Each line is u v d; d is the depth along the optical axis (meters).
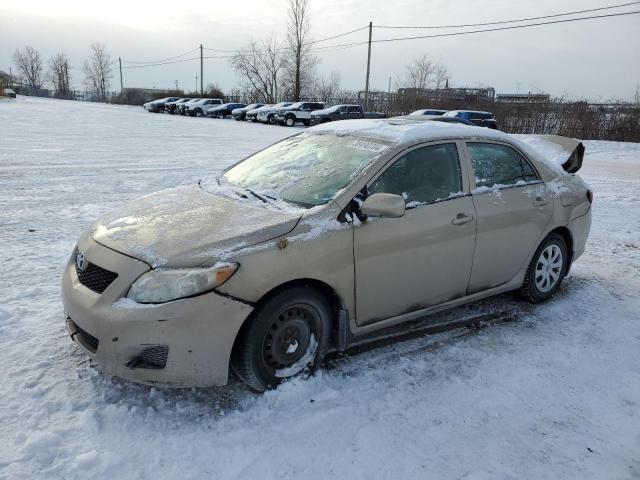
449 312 4.53
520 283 4.56
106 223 3.46
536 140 5.55
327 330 3.36
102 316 2.82
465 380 3.45
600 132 29.86
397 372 3.51
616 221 8.39
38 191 8.71
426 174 3.80
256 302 2.93
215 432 2.81
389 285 3.53
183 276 2.78
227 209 3.38
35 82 110.56
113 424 2.83
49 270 5.06
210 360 2.84
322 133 4.33
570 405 3.23
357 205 3.36
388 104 43.88
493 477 2.60
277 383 3.17
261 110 36.28
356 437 2.83
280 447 2.72
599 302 4.89
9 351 3.49
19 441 2.65
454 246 3.82
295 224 3.13
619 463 2.74
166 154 14.80
